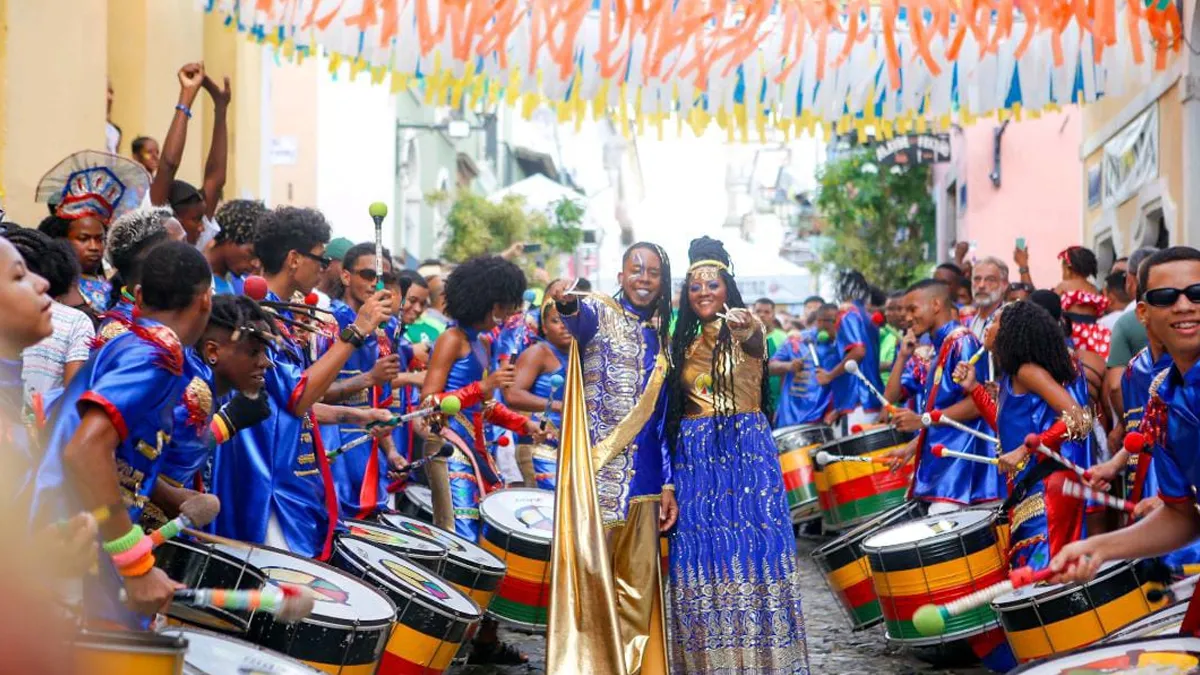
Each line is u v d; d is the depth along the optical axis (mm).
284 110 26281
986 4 10484
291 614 3482
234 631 4469
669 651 6031
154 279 4074
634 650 5840
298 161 26297
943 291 10227
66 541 3338
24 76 8367
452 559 6145
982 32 10523
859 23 10742
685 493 5992
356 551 5570
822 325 14602
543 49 10109
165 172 6902
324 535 5676
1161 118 12977
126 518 3736
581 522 5715
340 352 5613
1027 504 6488
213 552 4477
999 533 6605
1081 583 5582
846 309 13555
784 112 10836
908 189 27500
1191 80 12047
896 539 6773
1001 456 6633
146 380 3807
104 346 3926
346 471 7051
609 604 5637
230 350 4676
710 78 10477
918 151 23359
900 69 10742
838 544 7348
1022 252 11281
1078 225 21750
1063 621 5609
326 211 27125
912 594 6488
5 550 1603
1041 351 6637
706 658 5902
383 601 4906
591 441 5902
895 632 6637
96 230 6168
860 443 9727
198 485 5156
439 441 7836
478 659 7199
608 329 5965
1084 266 9742
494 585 6375
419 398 7902
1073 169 21766
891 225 27734
